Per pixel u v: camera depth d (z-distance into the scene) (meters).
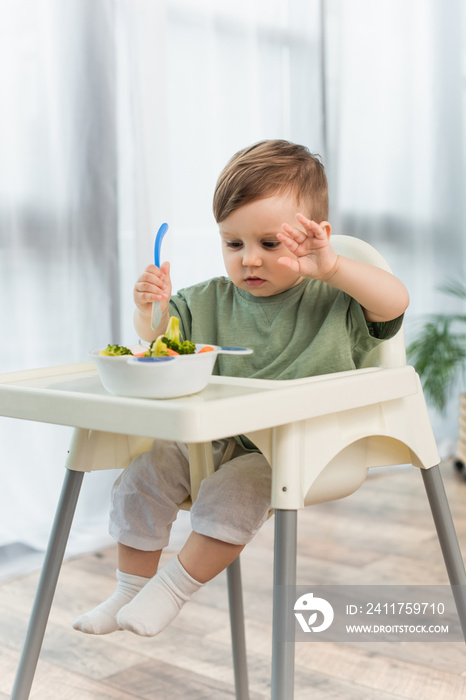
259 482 0.78
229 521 0.75
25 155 1.55
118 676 1.12
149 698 1.05
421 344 2.28
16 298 1.56
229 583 0.98
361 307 0.86
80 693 1.07
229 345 0.95
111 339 1.66
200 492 0.78
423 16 2.41
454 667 1.12
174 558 0.77
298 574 1.46
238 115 1.89
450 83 2.48
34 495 1.60
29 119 1.55
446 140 2.49
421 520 1.79
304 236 0.74
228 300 0.98
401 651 1.17
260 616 1.31
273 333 0.92
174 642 1.22
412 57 2.38
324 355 0.86
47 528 1.61
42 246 1.58
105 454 0.86
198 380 0.64
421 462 0.83
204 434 0.56
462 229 2.54
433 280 2.49
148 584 0.76
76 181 1.61
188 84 1.79
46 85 1.56
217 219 0.87
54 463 1.62
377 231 2.33
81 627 0.80
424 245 2.46
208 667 1.14
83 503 1.68
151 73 1.69
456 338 2.29
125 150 1.69
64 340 1.62
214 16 1.83
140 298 0.82
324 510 1.89
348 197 2.25
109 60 1.63
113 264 1.66
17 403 0.70
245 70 1.90
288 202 0.84
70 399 0.65
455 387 2.52
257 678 1.10
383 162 2.33
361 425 0.77
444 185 2.50
